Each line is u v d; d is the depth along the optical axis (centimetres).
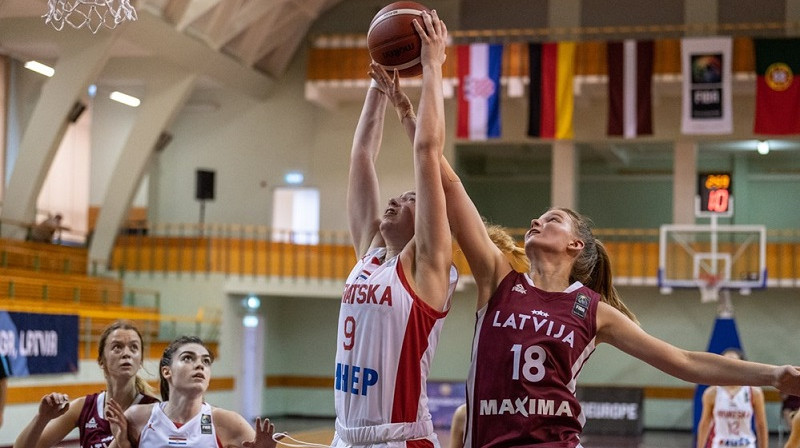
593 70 2033
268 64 2400
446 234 346
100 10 1677
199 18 1988
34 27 1852
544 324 336
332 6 2400
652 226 2878
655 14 2248
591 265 372
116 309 1897
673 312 2277
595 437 1967
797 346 2231
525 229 2580
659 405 2266
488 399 336
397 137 2317
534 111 1989
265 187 2417
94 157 2420
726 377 331
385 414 340
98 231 2175
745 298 2270
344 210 2367
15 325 1389
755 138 2228
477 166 2708
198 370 445
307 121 2414
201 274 2211
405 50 370
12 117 2061
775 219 2780
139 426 455
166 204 2450
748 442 879
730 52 1916
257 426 398
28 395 1432
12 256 1752
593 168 2788
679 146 2256
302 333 2495
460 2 2323
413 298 343
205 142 2453
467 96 1989
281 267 2239
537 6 2298
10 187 1862
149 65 2138
